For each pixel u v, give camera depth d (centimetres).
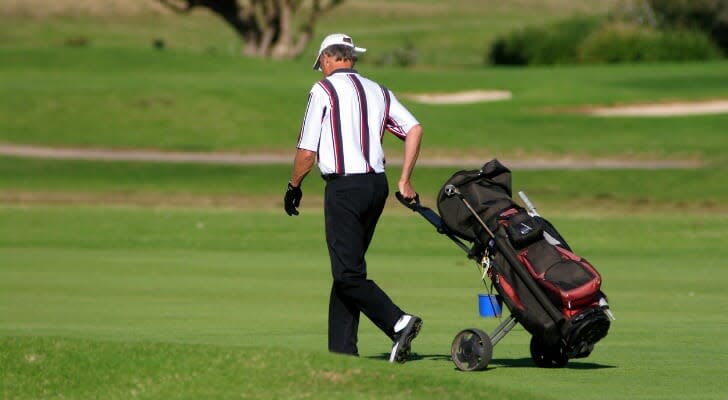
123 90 12100
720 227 6112
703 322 3020
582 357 2178
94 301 3431
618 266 4609
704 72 15738
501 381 2048
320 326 2873
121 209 7119
